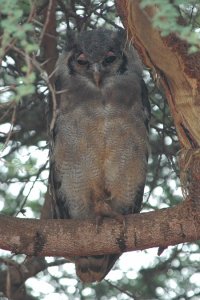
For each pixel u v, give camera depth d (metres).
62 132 11.18
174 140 12.27
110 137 11.06
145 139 11.35
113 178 11.34
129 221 9.20
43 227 9.13
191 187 9.07
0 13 7.12
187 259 13.22
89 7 12.06
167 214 9.14
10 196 13.25
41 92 12.25
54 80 11.57
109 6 12.31
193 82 8.79
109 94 11.11
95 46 11.54
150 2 6.23
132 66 11.58
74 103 11.12
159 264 13.11
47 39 12.17
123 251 9.27
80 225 9.19
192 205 9.05
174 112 9.13
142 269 13.28
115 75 11.35
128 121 11.11
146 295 13.14
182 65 8.69
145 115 11.38
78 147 11.13
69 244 9.15
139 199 11.71
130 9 8.56
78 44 11.62
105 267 11.22
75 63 11.48
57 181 11.64
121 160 11.21
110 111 11.02
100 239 9.18
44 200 13.26
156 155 13.40
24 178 12.88
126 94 11.16
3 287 12.65
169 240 9.13
